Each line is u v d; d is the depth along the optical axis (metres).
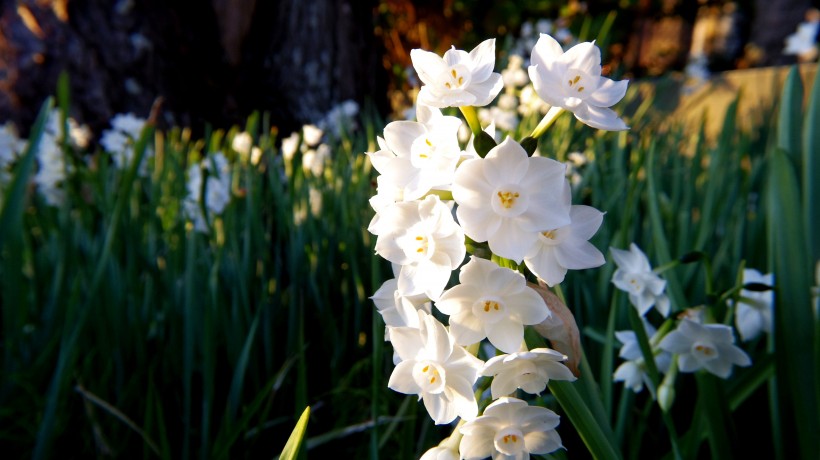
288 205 0.62
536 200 0.20
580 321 0.46
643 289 0.36
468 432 0.21
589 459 0.38
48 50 1.04
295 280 0.55
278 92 1.30
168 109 1.12
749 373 0.36
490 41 0.21
